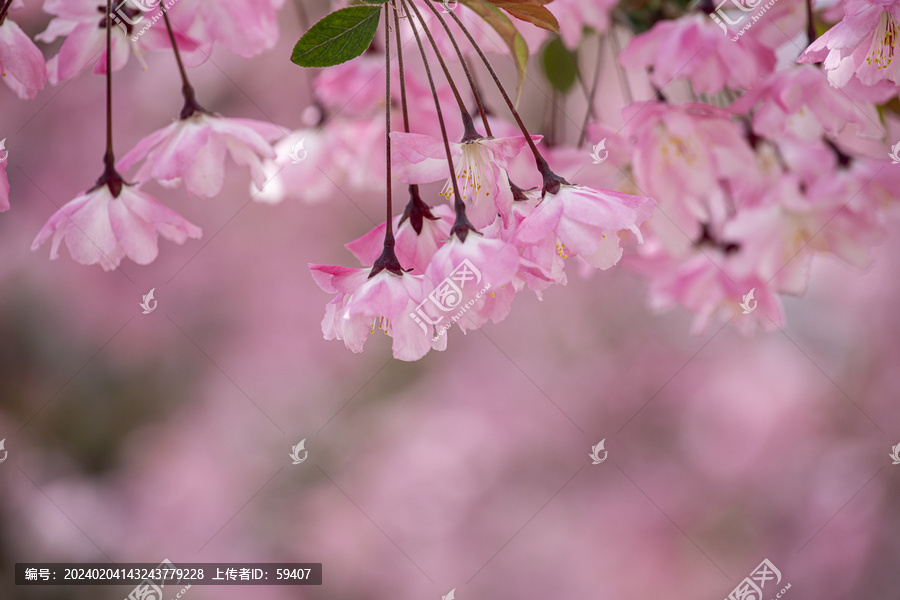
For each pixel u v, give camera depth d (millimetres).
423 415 3721
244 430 3643
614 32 1705
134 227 1121
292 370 3814
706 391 3713
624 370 3771
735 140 1479
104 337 3596
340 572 3352
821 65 1306
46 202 3502
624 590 3270
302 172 1856
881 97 1261
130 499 3414
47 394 3465
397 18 945
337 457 3633
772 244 1642
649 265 1778
